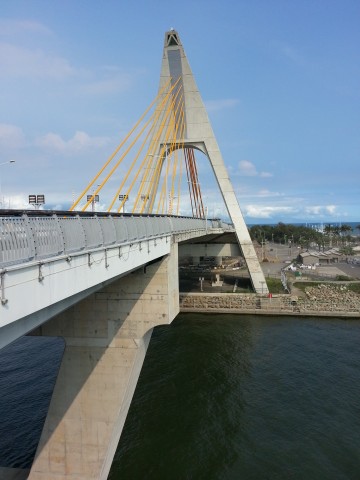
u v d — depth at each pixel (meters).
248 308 47.66
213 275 66.06
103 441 17.59
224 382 27.62
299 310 46.22
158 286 18.48
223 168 49.34
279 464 18.89
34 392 25.53
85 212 11.81
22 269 7.89
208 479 17.92
